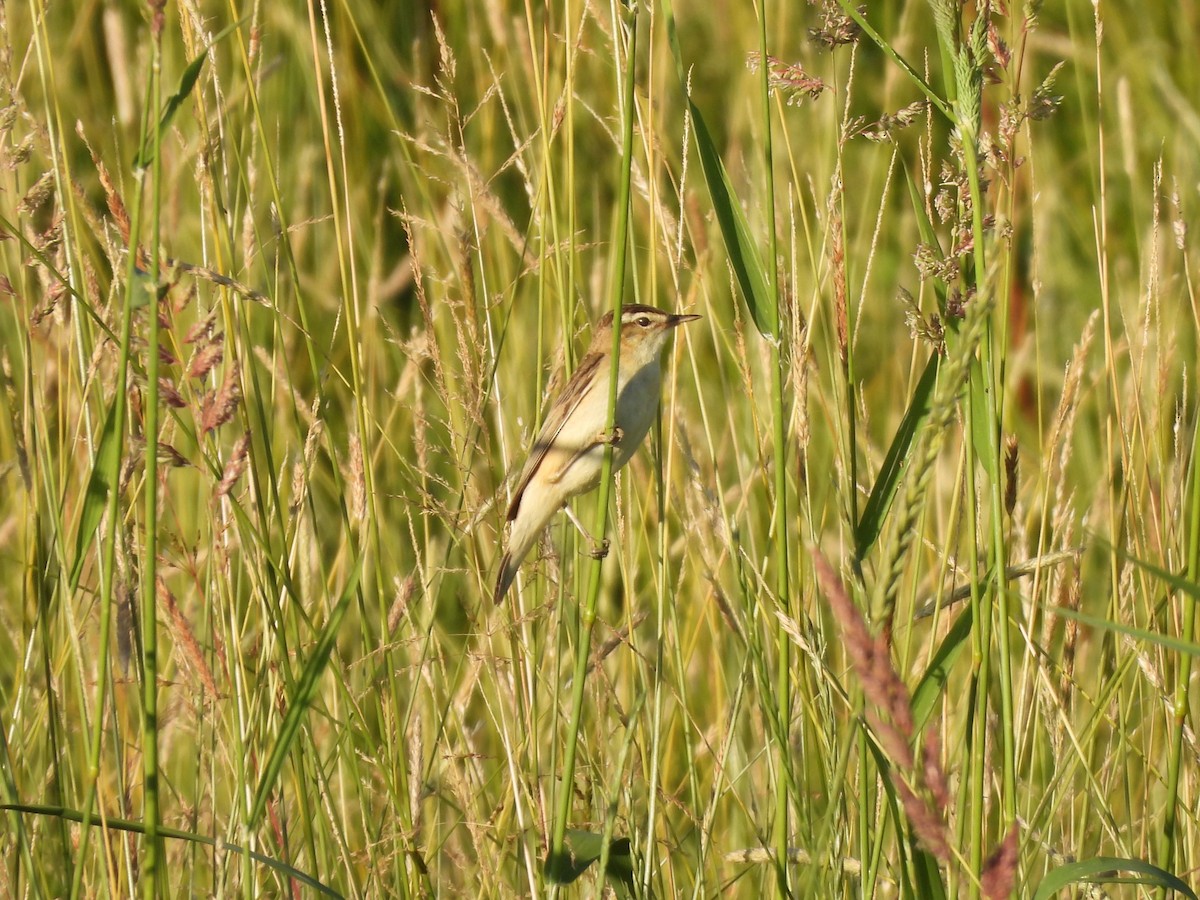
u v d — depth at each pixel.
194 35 7.59
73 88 13.38
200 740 7.05
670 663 8.30
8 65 7.47
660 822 7.91
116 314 7.46
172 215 10.59
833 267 6.48
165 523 9.62
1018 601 8.35
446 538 10.04
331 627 5.70
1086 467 11.55
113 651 8.32
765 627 7.48
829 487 9.09
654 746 7.03
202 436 6.65
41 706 7.69
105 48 14.01
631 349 8.75
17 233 6.35
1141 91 15.07
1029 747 7.61
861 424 8.45
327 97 13.34
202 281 8.81
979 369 5.54
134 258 5.09
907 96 14.47
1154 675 6.91
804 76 6.02
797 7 14.38
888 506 5.82
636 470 9.94
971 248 5.53
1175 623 7.50
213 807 7.26
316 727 8.85
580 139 13.55
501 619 7.77
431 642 8.22
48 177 7.20
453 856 8.02
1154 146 14.76
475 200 8.46
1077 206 14.42
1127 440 8.44
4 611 8.98
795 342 6.99
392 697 7.39
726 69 14.51
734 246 6.07
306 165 12.45
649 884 6.91
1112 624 4.98
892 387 12.32
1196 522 6.22
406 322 12.83
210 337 5.59
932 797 3.78
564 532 8.57
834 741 6.70
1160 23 15.88
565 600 8.65
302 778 6.91
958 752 7.65
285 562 7.07
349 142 13.42
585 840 6.78
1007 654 5.57
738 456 8.80
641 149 8.95
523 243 8.06
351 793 9.06
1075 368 7.48
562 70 10.19
